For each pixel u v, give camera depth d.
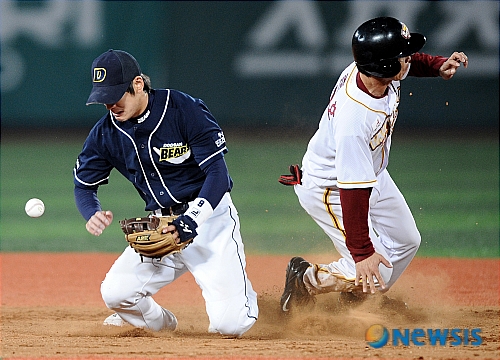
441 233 30.80
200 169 14.66
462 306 18.89
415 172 47.41
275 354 12.95
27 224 34.56
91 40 65.00
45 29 64.94
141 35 65.25
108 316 18.62
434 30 63.66
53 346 13.84
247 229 32.44
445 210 35.53
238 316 14.71
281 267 25.06
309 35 65.31
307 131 65.25
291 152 56.72
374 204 16.11
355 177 13.57
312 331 15.91
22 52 65.19
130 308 15.20
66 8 64.56
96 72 13.40
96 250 29.28
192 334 16.00
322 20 64.94
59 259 27.58
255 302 15.24
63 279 24.22
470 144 59.00
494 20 63.50
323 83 65.62
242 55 66.12
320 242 29.52
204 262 14.73
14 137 65.81
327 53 65.19
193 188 14.68
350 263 16.08
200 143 14.16
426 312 17.88
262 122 66.75
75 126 66.56
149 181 14.63
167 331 16.20
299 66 65.69
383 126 14.03
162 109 13.98
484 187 41.72
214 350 13.30
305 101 65.94
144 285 14.98
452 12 63.44
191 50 66.12
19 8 64.69
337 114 13.91
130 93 13.51
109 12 64.75
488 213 34.81
